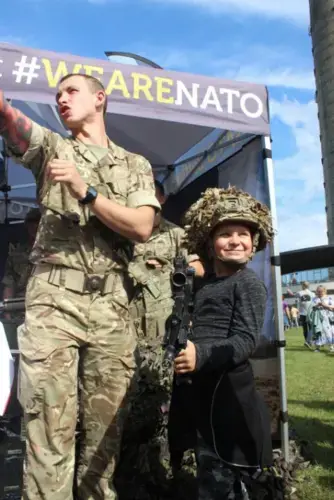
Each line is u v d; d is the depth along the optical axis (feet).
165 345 6.07
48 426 6.75
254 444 6.64
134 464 9.12
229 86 11.80
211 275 7.50
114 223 6.94
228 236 7.07
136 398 9.36
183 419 7.16
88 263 7.13
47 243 7.15
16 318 10.61
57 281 7.02
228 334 6.77
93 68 10.69
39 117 15.03
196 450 6.82
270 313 11.83
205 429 6.70
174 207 17.98
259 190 12.42
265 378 11.60
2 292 14.65
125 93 10.84
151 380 9.48
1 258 16.87
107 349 7.20
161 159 18.19
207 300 7.06
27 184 18.04
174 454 7.72
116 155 7.75
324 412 16.88
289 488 9.53
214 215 7.07
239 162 13.70
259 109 12.03
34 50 10.35
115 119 15.89
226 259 7.07
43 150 7.20
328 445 12.98
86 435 7.38
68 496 6.89
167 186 18.58
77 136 7.75
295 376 24.98
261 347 11.74
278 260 11.87
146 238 7.34
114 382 7.28
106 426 7.30
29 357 6.84
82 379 7.33
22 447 9.49
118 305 7.37
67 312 6.97
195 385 6.86
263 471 6.75
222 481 6.57
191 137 16.39
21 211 18.17
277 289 11.75
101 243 7.25
